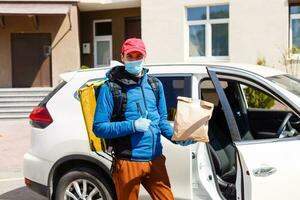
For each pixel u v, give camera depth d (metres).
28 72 18.08
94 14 19.20
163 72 4.73
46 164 5.09
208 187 4.30
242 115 5.48
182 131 3.60
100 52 19.31
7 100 16.22
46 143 5.09
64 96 5.14
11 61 18.05
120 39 18.77
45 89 16.77
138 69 3.71
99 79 4.99
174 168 4.45
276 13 14.60
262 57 14.76
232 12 15.06
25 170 5.31
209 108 3.62
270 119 5.56
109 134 3.64
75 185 4.94
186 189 4.42
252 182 3.93
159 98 3.91
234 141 4.18
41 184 5.16
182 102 3.67
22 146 10.94
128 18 18.69
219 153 4.84
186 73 4.66
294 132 4.41
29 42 18.02
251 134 5.32
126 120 3.70
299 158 4.00
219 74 4.53
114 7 18.42
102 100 3.69
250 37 14.91
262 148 4.05
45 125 5.15
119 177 3.76
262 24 14.77
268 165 3.97
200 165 4.37
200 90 4.64
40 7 17.12
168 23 15.88
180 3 15.70
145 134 3.72
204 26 15.66
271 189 3.96
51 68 17.95
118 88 3.70
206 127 3.61
